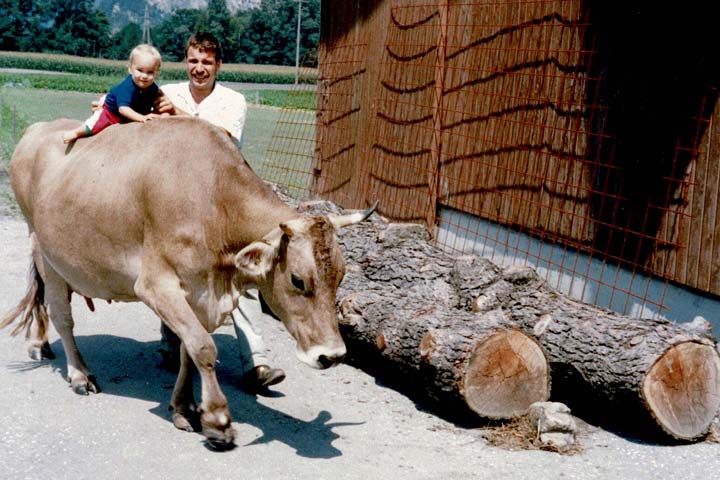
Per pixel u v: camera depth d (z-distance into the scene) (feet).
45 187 19.30
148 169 16.93
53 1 527.81
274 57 503.61
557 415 17.56
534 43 26.48
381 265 24.58
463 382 17.94
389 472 15.88
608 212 23.76
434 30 31.17
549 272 26.43
